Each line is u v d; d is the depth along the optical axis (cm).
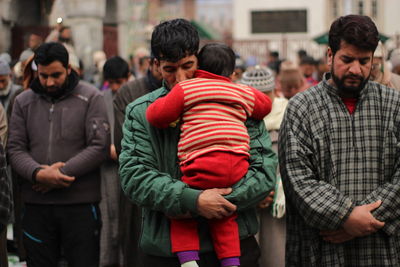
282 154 376
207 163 329
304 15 3078
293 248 383
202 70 347
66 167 495
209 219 342
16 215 604
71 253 509
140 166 341
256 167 346
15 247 743
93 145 506
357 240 367
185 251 335
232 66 352
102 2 1670
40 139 506
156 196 332
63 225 506
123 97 534
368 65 356
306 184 359
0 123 532
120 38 1867
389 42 2553
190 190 328
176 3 5525
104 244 655
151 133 348
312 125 368
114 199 655
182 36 339
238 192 332
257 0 3116
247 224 350
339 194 355
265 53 2973
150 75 531
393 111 368
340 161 364
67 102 509
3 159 385
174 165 346
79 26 1638
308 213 357
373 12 2831
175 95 332
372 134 365
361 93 367
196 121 333
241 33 3141
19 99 516
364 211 350
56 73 494
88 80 1247
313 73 1259
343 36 352
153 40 346
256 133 356
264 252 503
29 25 1647
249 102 346
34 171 493
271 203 492
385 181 364
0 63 664
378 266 365
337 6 3036
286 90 662
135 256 522
